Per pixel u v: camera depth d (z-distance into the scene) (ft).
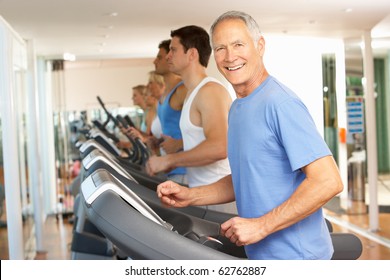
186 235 8.44
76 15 19.97
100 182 6.33
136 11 19.62
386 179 25.94
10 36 15.35
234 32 6.53
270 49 28.09
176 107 13.28
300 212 6.03
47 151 31.35
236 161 6.82
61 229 27.22
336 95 27.27
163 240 5.87
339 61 26.68
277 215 6.06
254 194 6.52
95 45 28.66
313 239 6.58
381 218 25.54
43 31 22.82
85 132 21.62
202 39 11.12
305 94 27.94
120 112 39.96
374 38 25.55
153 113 23.85
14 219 14.93
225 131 10.22
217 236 8.69
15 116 15.99
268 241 6.62
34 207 21.31
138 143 15.40
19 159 17.31
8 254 14.80
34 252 20.86
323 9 19.62
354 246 8.63
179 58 11.19
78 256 13.17
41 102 31.09
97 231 14.29
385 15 20.80
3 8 18.06
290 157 6.14
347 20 21.76
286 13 20.27
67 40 26.20
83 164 9.29
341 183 6.12
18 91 17.80
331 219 27.48
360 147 26.58
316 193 6.01
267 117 6.29
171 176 12.87
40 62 31.22
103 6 18.57
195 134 10.69
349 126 26.58
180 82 13.16
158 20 21.47
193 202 7.74
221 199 7.82
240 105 6.66
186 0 17.89
